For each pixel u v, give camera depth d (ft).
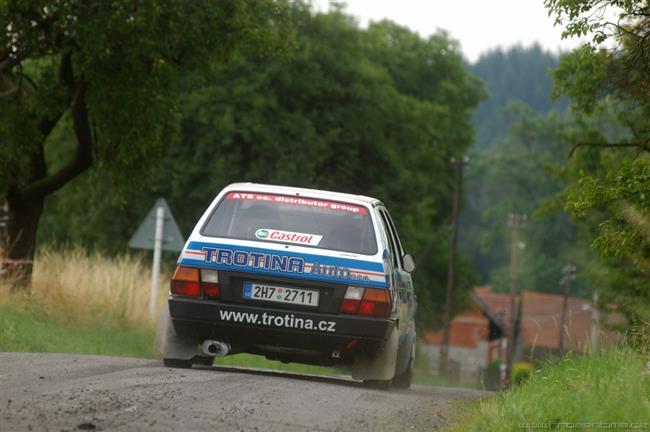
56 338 173.47
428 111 549.95
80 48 222.07
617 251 132.05
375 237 119.44
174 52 226.99
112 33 215.72
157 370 111.55
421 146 530.27
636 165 132.26
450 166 650.43
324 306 115.75
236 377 110.32
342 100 476.95
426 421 89.51
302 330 115.65
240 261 115.96
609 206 133.49
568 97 225.15
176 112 239.09
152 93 226.17
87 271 212.02
